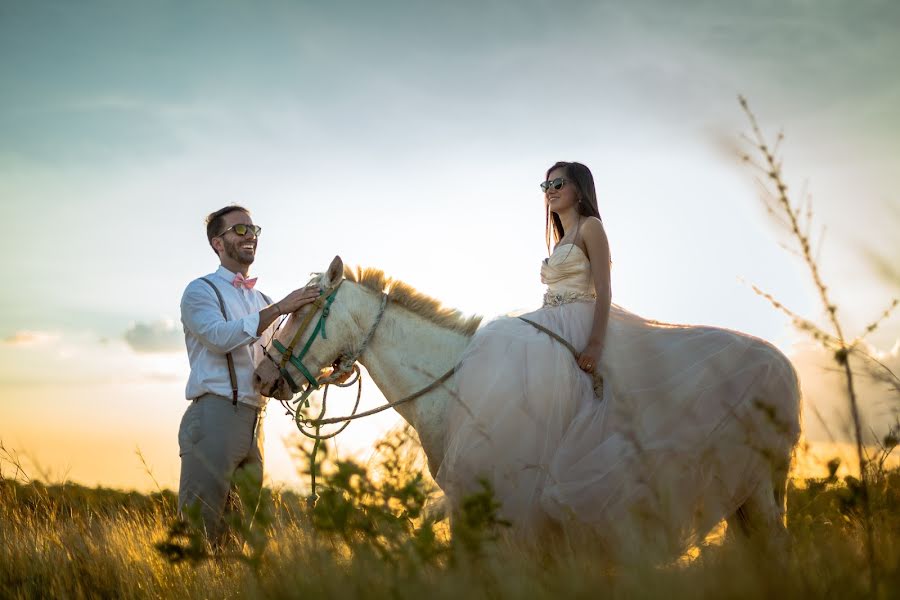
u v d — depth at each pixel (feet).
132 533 16.17
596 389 13.94
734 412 12.87
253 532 10.84
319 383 16.47
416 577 9.69
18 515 16.72
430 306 16.28
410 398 15.49
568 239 15.89
